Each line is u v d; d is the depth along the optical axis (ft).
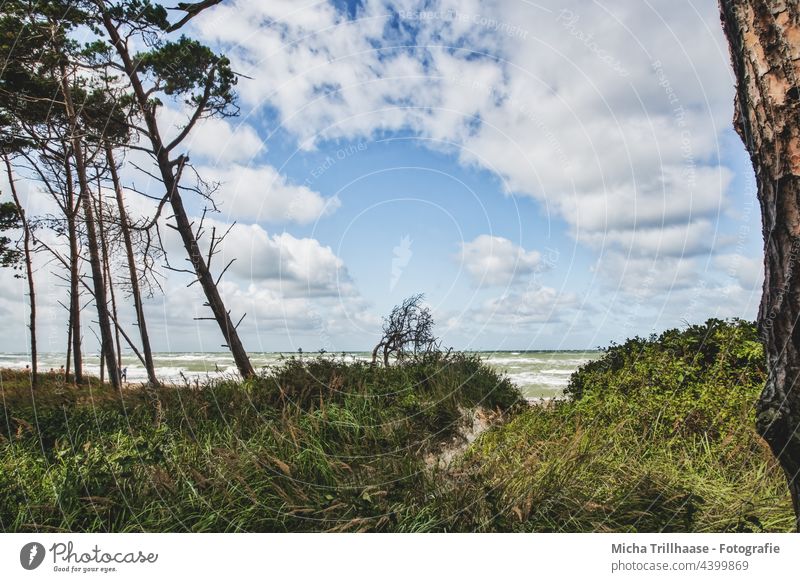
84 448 15.80
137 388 29.37
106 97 37.68
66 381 41.22
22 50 32.30
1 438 17.48
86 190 36.76
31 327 37.88
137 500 12.65
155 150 34.19
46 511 12.25
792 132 6.18
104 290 37.83
